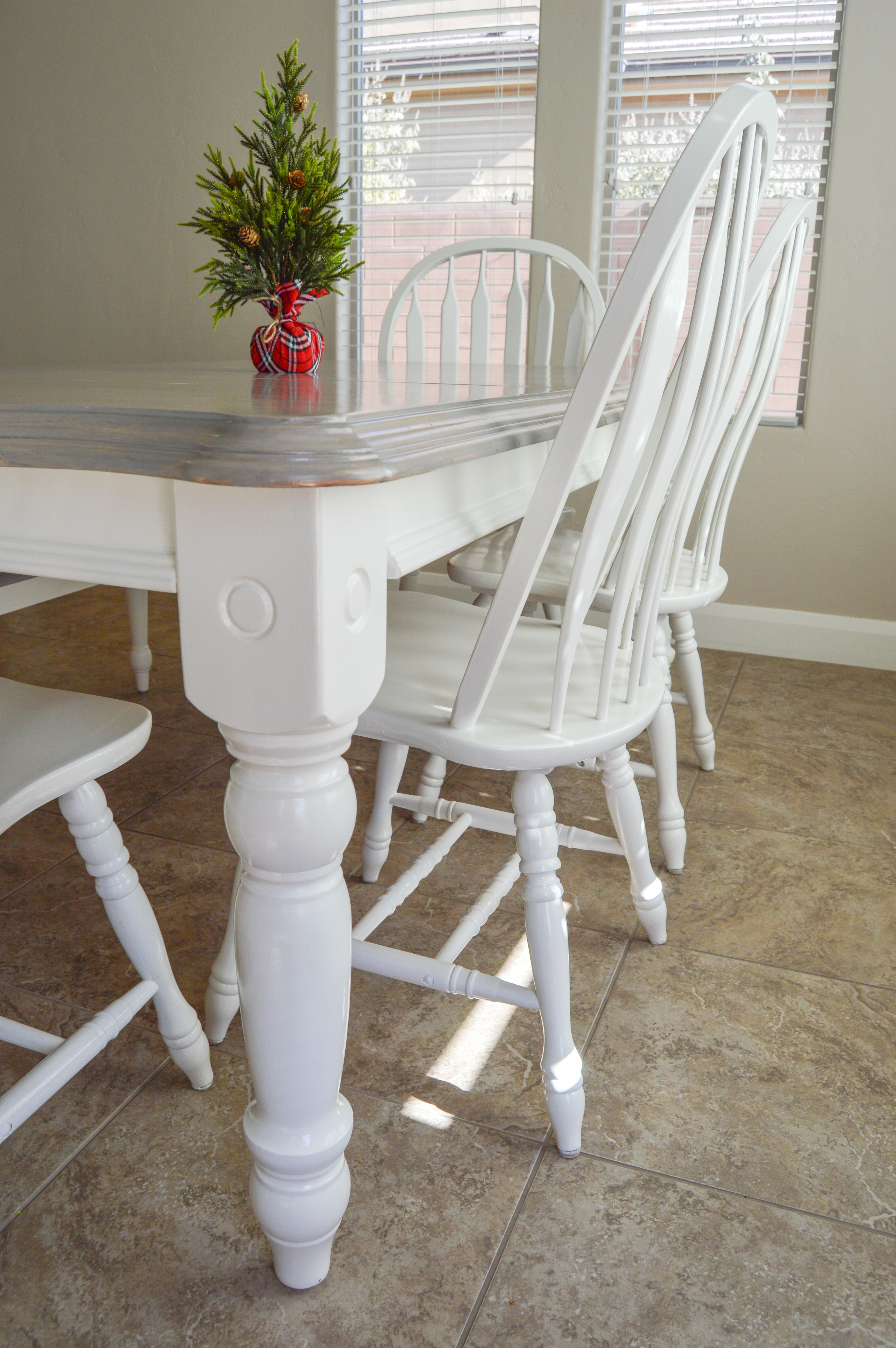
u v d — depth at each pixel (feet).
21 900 5.09
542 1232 3.15
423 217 10.65
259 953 2.47
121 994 4.29
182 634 2.29
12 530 2.52
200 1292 2.92
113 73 11.14
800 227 4.56
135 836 5.76
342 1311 2.86
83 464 2.20
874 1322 2.85
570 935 4.86
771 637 9.82
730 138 2.56
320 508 2.07
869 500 9.29
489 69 9.92
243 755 2.37
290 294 4.07
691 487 4.43
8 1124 2.90
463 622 4.39
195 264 11.37
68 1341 2.76
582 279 7.25
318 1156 2.66
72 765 2.97
